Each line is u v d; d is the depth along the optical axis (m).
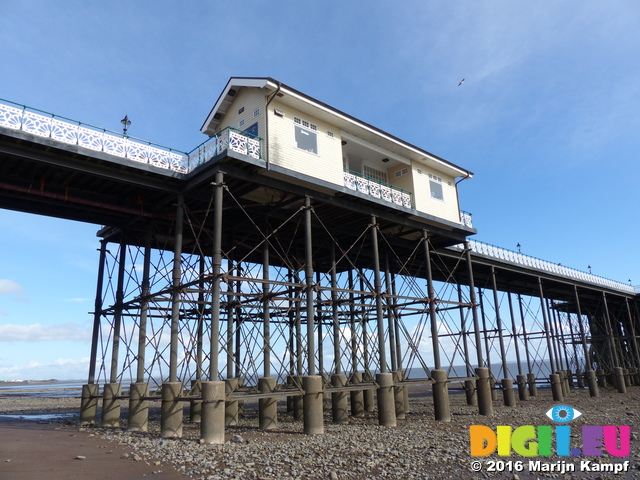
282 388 20.95
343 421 19.27
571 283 35.75
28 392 83.94
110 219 18.81
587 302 45.66
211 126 19.97
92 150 14.55
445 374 20.17
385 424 17.84
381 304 18.97
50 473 10.30
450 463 11.91
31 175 15.34
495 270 30.33
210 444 13.37
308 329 16.41
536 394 33.47
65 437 15.66
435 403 19.89
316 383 16.00
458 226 23.78
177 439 14.29
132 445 13.65
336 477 10.24
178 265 16.25
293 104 18.12
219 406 13.75
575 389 40.12
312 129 18.83
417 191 22.91
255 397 14.65
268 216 19.47
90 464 11.20
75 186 16.48
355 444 14.05
